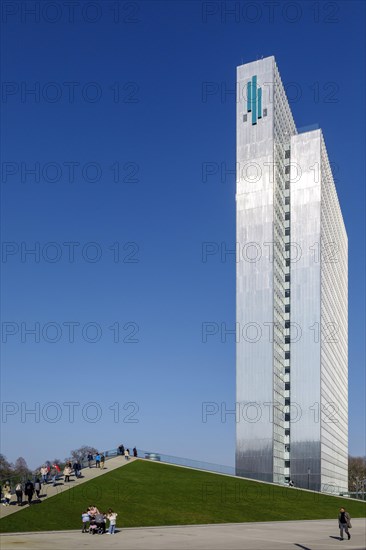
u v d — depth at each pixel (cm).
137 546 4603
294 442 13238
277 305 13300
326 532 5975
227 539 5194
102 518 5481
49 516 5875
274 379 12769
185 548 4531
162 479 8231
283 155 14525
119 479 7812
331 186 16012
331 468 14650
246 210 13550
